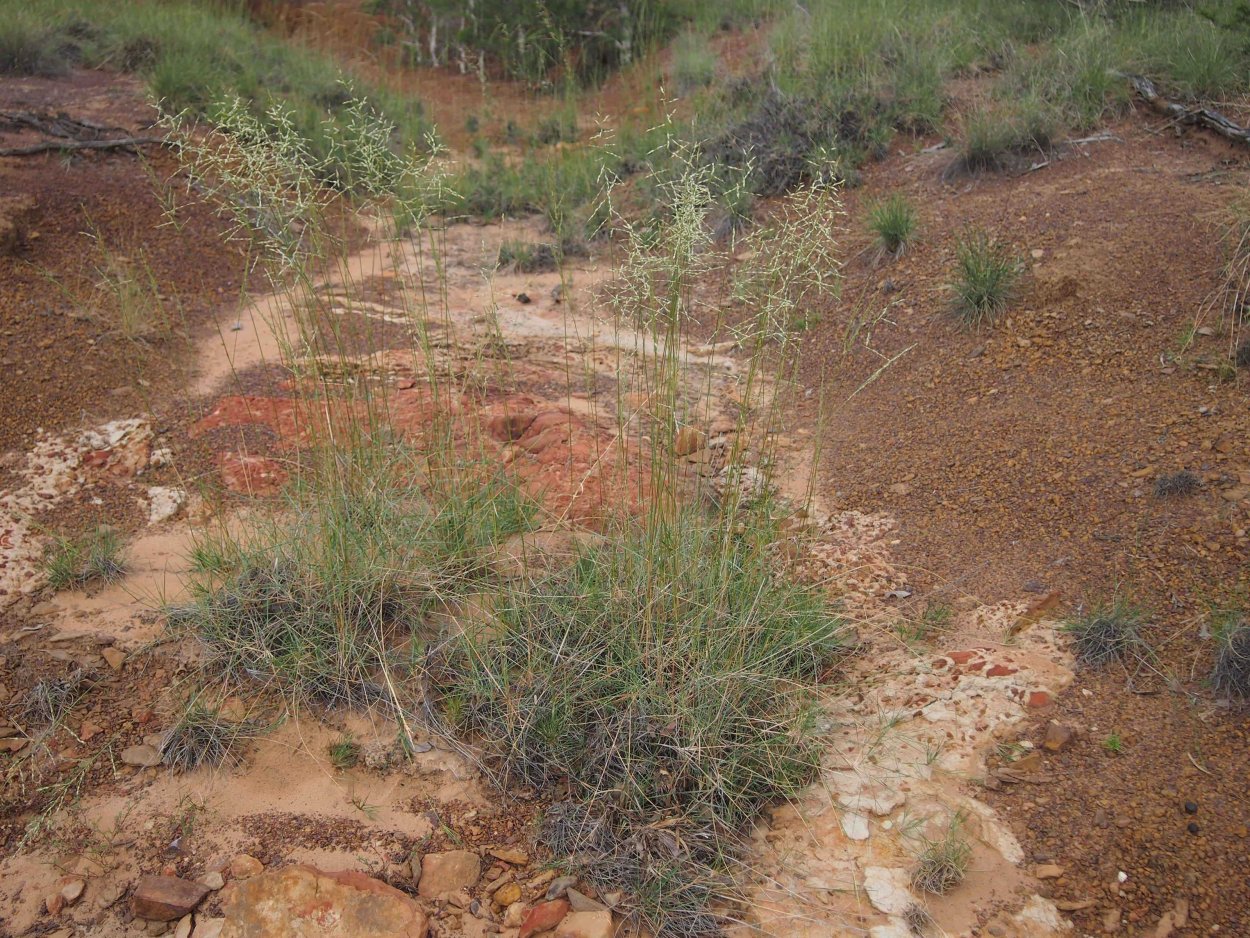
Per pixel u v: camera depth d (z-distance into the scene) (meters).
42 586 4.01
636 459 4.64
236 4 13.76
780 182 7.66
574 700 3.28
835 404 5.41
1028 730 3.23
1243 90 7.02
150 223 7.07
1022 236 6.10
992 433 4.78
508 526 4.09
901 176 7.45
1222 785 2.94
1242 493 3.95
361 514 3.88
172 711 3.45
